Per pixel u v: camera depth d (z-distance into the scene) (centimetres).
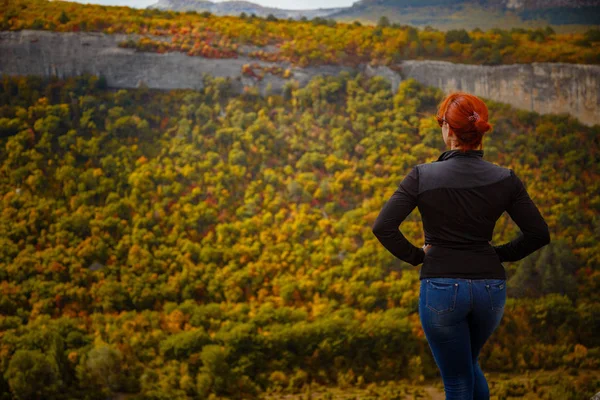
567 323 2694
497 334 2678
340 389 2700
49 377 2519
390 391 2650
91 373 2605
